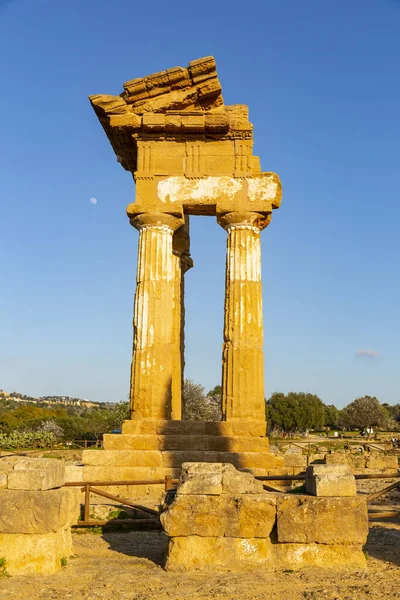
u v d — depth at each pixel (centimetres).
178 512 920
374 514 1151
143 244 2172
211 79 2188
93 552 1083
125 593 805
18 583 855
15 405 15738
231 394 2039
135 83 2192
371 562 969
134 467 1844
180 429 1988
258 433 1984
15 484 927
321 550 912
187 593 799
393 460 2556
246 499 920
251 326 2089
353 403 11225
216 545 912
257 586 823
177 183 2188
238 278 2114
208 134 2214
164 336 2114
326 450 3700
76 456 3912
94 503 1506
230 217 2148
